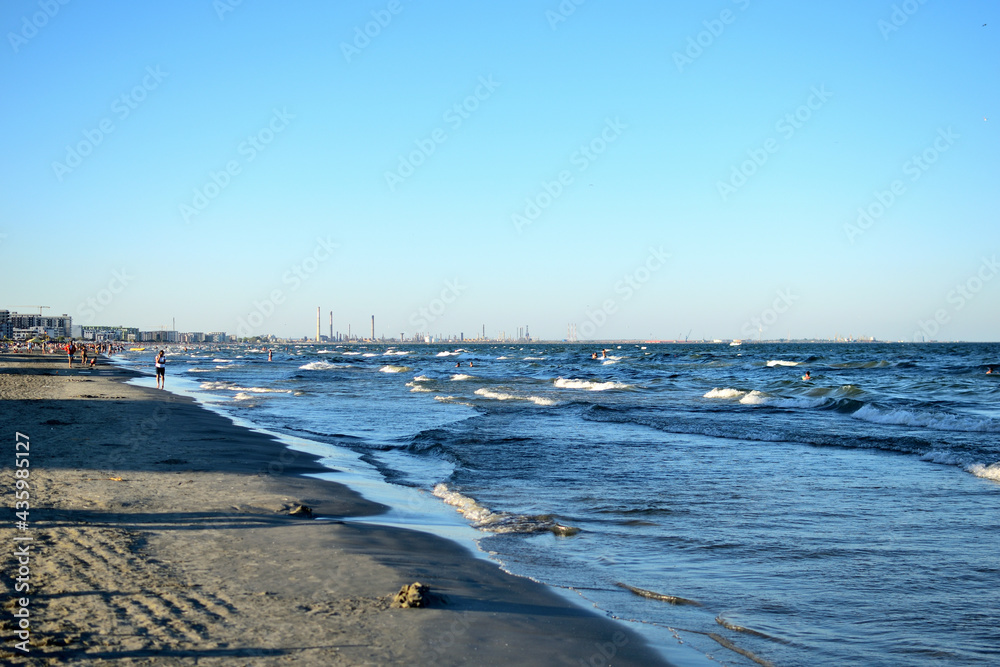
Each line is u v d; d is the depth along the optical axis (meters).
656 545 8.17
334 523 8.49
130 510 8.52
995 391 31.69
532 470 13.22
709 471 13.18
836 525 9.12
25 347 140.00
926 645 5.36
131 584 5.78
